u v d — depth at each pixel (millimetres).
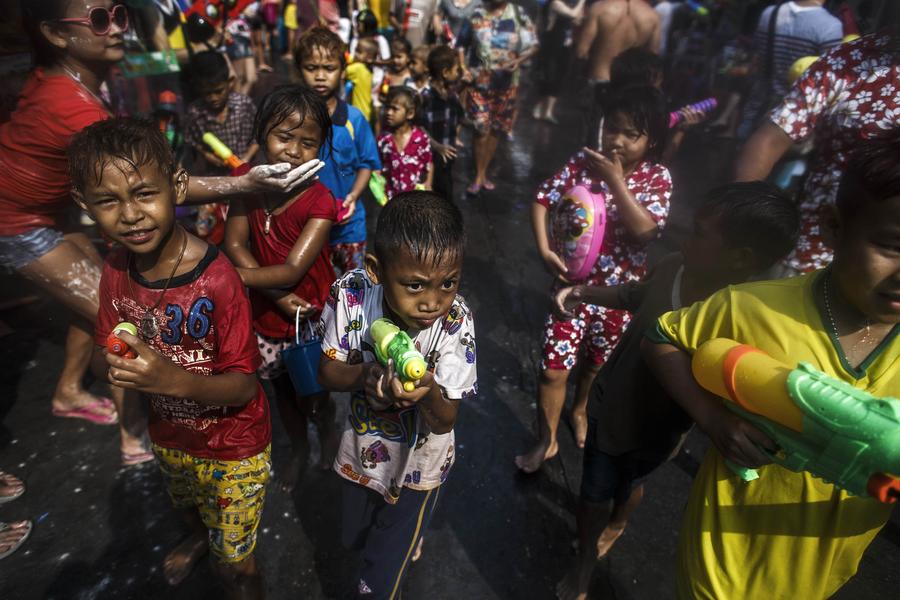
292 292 2393
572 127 8578
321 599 2152
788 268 2361
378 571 1758
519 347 3770
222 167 3715
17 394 3088
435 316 1399
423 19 8859
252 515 1833
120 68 4008
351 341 1595
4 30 2594
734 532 1322
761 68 5207
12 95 2240
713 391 1180
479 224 5484
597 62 5754
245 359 1645
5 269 2486
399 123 4113
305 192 2234
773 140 2328
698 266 1636
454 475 2740
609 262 2492
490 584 2246
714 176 6668
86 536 2355
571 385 3443
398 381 1268
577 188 2398
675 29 8258
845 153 2168
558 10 7988
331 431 2682
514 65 6090
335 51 2908
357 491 1804
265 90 8492
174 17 4758
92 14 2178
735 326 1220
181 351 1642
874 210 966
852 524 1219
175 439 1756
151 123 1467
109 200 1391
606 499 2018
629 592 2262
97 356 1674
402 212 1313
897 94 2059
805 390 980
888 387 1105
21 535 2312
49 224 2395
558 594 2186
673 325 1346
